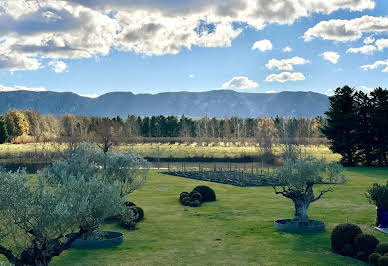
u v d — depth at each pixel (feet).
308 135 500.74
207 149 463.42
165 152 411.95
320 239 87.51
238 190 167.63
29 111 597.52
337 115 268.62
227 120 655.35
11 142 487.61
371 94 268.62
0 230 57.21
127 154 115.34
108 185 72.59
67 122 505.25
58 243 63.93
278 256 75.10
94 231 72.33
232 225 102.83
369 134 265.54
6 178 57.77
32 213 57.72
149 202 140.26
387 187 96.48
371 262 69.21
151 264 70.69
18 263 59.16
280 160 300.61
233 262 71.77
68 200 62.95
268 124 531.91
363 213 114.21
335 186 170.81
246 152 409.08
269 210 122.83
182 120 643.45
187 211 123.13
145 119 616.80
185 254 77.25
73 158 107.76
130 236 92.48
